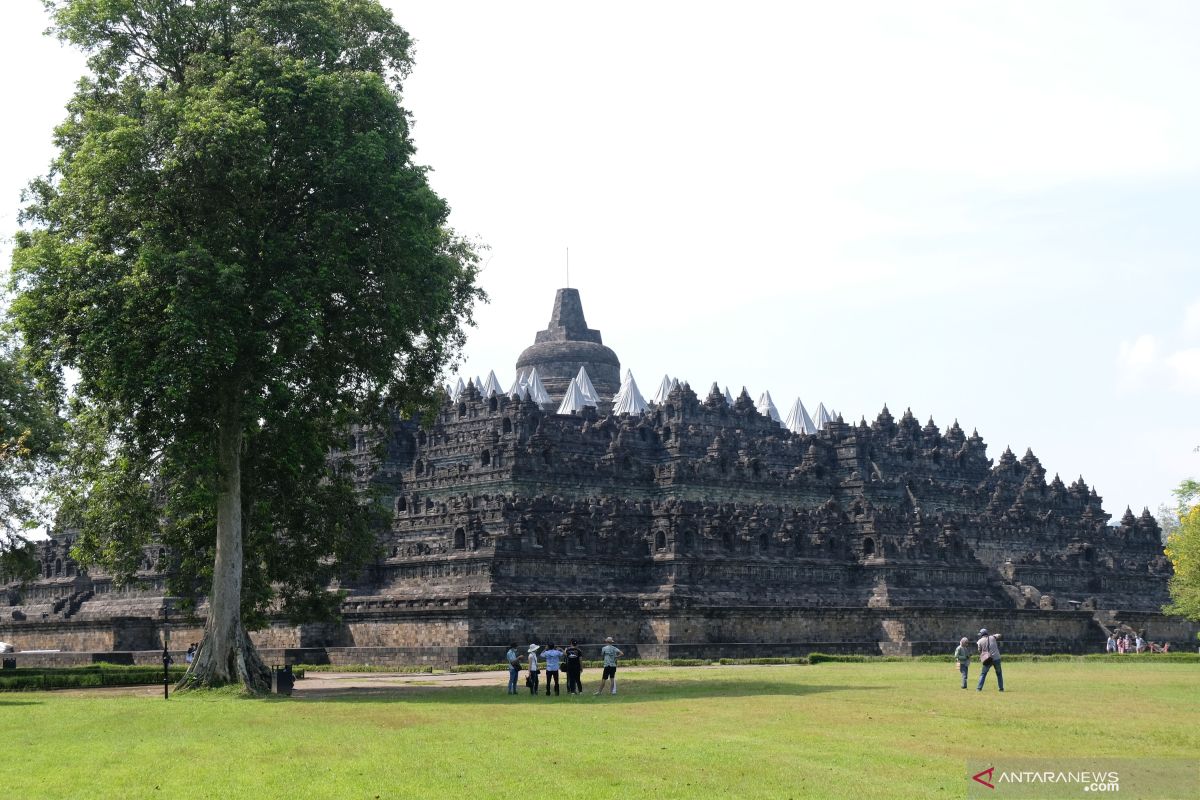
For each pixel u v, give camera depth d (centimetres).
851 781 4106
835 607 13288
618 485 15262
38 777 4269
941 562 15100
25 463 9338
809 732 5247
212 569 8706
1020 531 17375
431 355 8662
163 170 7231
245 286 7369
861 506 15225
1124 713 6056
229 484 7800
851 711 6091
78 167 7331
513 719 5756
